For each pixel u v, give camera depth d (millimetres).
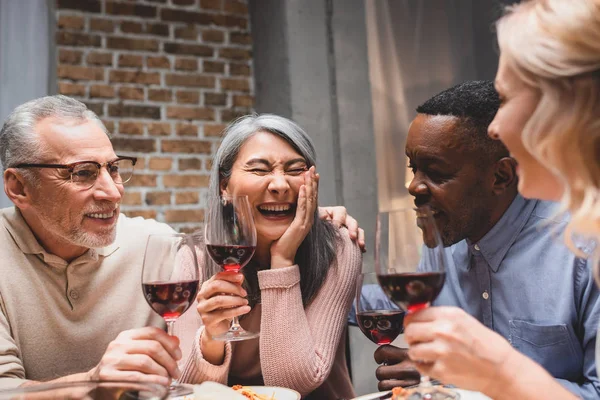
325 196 3156
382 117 3283
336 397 1704
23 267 1485
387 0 3293
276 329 1460
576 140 752
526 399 798
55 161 1418
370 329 1288
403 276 901
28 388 775
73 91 3035
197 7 3326
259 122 1657
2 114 2898
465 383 830
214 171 1689
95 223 1456
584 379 1321
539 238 1379
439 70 3334
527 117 812
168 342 1119
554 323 1333
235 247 1228
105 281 1572
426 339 826
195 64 3309
